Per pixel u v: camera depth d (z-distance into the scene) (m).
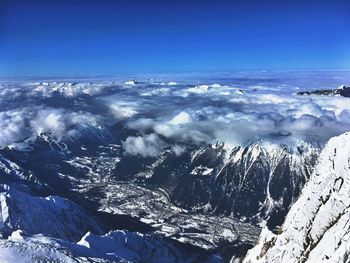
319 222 149.00
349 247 125.94
